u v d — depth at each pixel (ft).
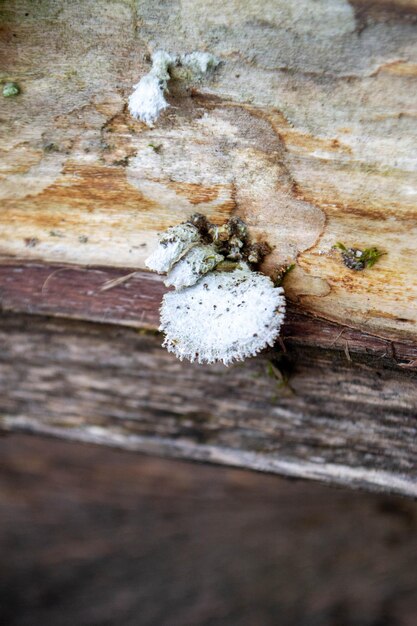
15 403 0.73
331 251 0.68
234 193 0.68
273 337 0.66
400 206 0.67
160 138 0.68
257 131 0.67
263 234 0.69
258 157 0.67
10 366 0.73
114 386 0.72
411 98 0.65
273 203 0.68
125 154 0.68
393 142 0.66
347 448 0.70
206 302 0.67
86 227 0.70
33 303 0.72
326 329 0.70
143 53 0.66
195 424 0.71
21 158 0.69
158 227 0.69
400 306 0.69
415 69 0.65
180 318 0.67
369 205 0.67
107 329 0.72
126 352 0.71
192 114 0.67
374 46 0.65
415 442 0.70
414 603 0.88
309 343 0.70
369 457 0.70
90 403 0.72
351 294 0.69
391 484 0.70
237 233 0.69
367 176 0.66
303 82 0.66
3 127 0.68
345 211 0.67
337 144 0.66
